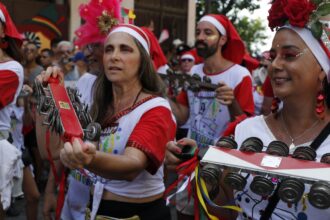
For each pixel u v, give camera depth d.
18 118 3.52
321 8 1.51
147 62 2.22
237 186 1.42
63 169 2.36
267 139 1.67
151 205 2.18
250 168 1.41
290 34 1.55
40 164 5.05
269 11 1.63
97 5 2.72
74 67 5.80
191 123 3.72
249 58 4.53
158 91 2.24
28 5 9.48
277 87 1.59
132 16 2.65
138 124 2.05
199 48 3.87
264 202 1.56
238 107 3.37
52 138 2.27
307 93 1.59
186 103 3.81
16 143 3.42
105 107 2.26
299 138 1.62
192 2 12.06
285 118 1.67
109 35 2.23
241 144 1.66
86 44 2.85
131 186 2.12
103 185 2.14
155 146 1.97
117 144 2.11
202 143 3.62
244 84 3.68
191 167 1.59
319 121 1.61
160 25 11.53
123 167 1.79
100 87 2.29
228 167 1.44
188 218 2.11
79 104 1.72
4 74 2.83
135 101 2.17
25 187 3.36
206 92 3.61
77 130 1.56
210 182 1.44
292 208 1.52
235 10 13.91
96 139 1.59
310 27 1.53
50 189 2.71
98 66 2.86
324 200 1.28
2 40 3.05
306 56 1.54
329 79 1.57
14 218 4.48
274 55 1.61
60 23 9.77
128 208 2.12
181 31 12.00
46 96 1.70
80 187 2.38
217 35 3.85
